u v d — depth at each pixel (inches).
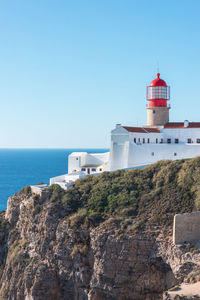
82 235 1931.6
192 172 2049.7
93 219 1996.8
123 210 2006.6
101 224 1946.4
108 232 1856.5
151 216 1918.1
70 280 1886.1
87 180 2405.3
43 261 2010.3
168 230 1792.6
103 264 1797.5
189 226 1749.5
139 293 1737.2
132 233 1813.5
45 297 1902.1
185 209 1882.4
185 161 2199.8
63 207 2143.2
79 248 1893.5
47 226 2076.8
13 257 2155.5
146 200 2033.7
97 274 1804.9
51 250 1999.3
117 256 1787.6
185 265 1620.3
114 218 1950.1
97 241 1849.2
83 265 1861.5
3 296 2098.9
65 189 2348.7
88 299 1797.5
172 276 1684.3
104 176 2353.6
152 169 2266.2
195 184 1974.7
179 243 1711.4
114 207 2065.7
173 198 1962.4
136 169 2332.7
